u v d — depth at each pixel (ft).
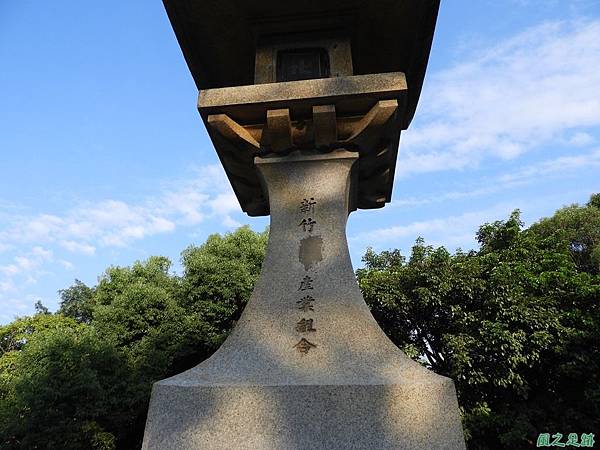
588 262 68.28
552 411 33.32
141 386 44.16
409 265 39.50
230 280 58.59
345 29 16.39
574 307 34.53
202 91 13.83
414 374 10.22
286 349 11.23
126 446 48.26
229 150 14.79
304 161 14.24
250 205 18.74
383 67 19.02
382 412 9.32
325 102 13.44
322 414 9.36
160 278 64.80
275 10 16.02
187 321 55.47
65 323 76.79
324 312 11.90
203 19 16.29
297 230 13.38
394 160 17.56
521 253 41.39
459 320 34.65
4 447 37.17
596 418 32.07
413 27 16.71
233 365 10.96
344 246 13.00
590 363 31.55
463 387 34.24
